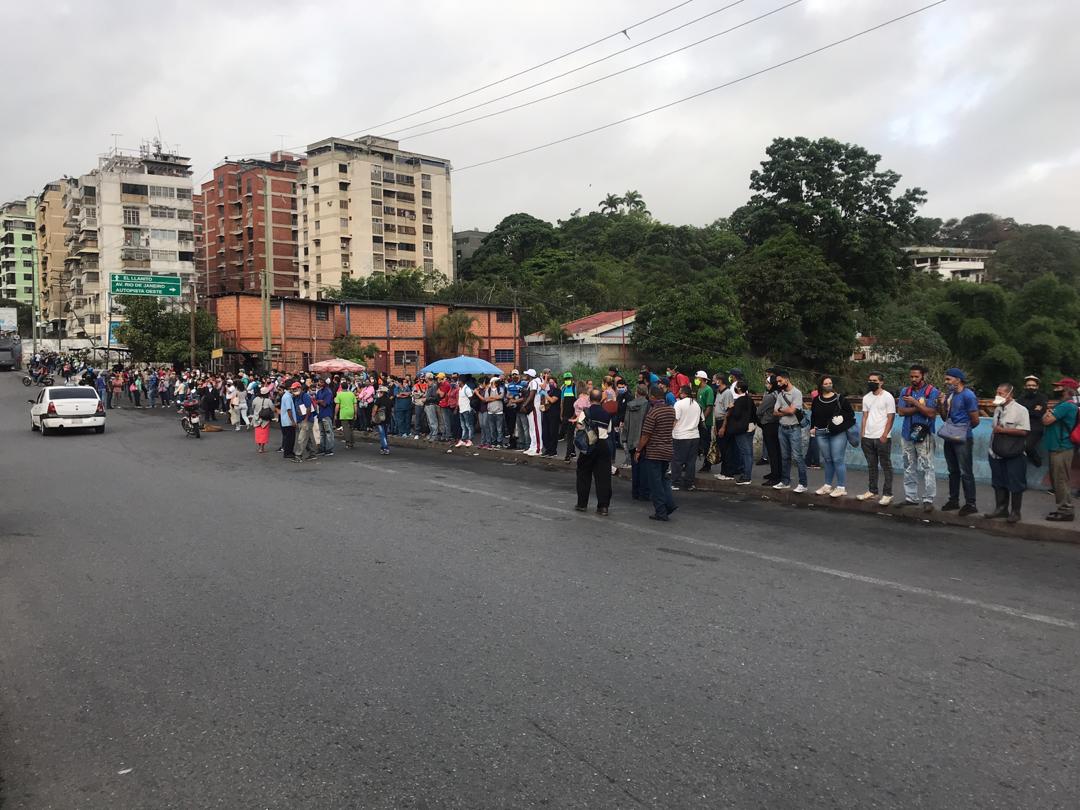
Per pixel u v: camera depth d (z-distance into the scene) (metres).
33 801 3.15
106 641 4.99
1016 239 85.25
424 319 48.62
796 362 44.94
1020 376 49.22
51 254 102.44
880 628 5.17
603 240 86.31
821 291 43.03
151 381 35.44
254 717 3.88
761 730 3.71
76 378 45.34
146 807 3.10
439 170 97.06
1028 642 4.93
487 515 9.30
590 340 49.69
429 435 19.61
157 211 82.06
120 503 10.23
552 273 76.75
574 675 4.37
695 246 79.69
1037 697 4.10
